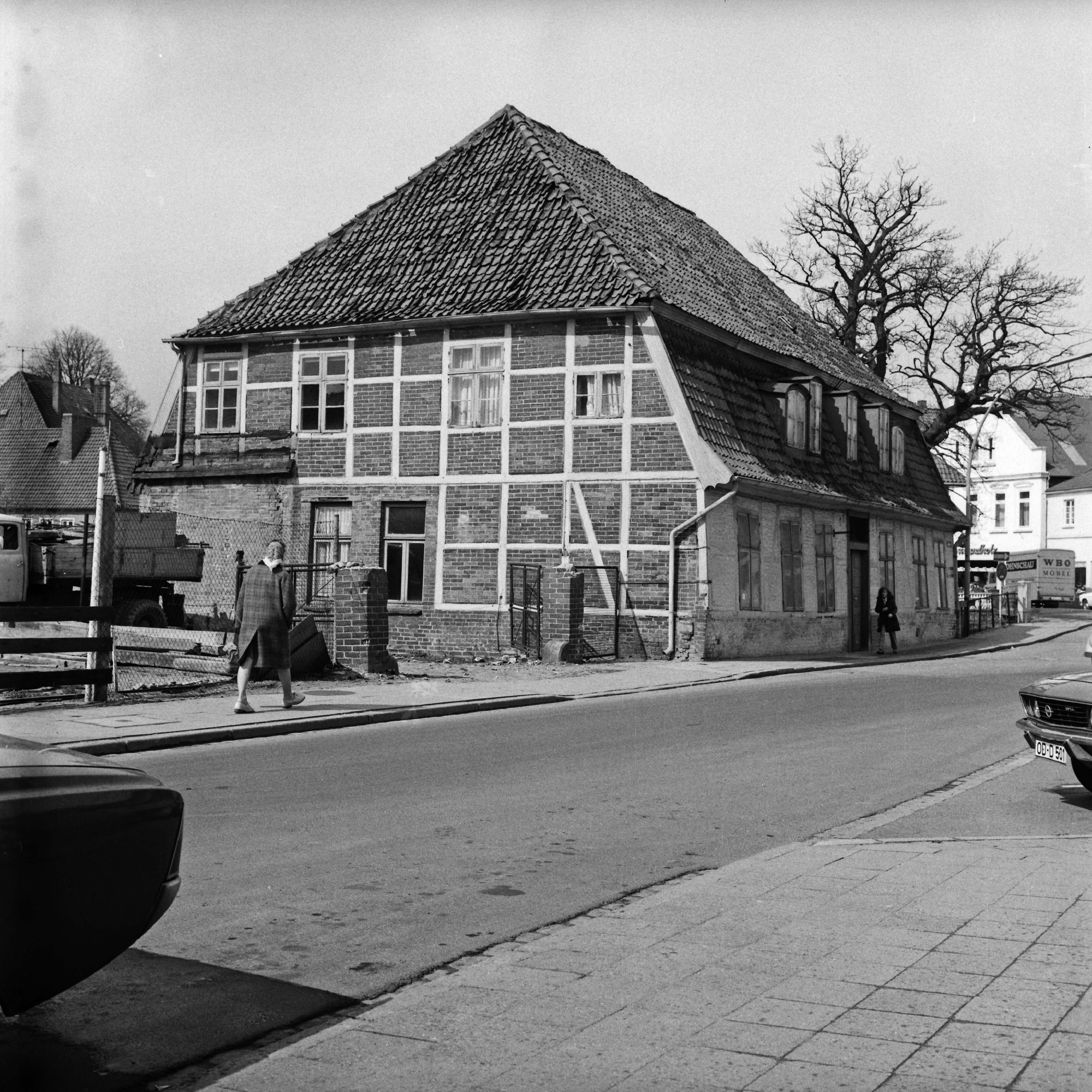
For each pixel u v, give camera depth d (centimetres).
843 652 3038
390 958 565
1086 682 989
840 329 4731
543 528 2503
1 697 1515
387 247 2856
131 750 1191
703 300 2791
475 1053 445
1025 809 938
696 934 587
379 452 2666
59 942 431
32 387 4672
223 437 2819
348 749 1224
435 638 2581
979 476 7350
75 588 2352
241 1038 470
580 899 669
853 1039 450
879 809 945
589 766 1134
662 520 2412
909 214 4712
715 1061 432
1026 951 552
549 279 2552
